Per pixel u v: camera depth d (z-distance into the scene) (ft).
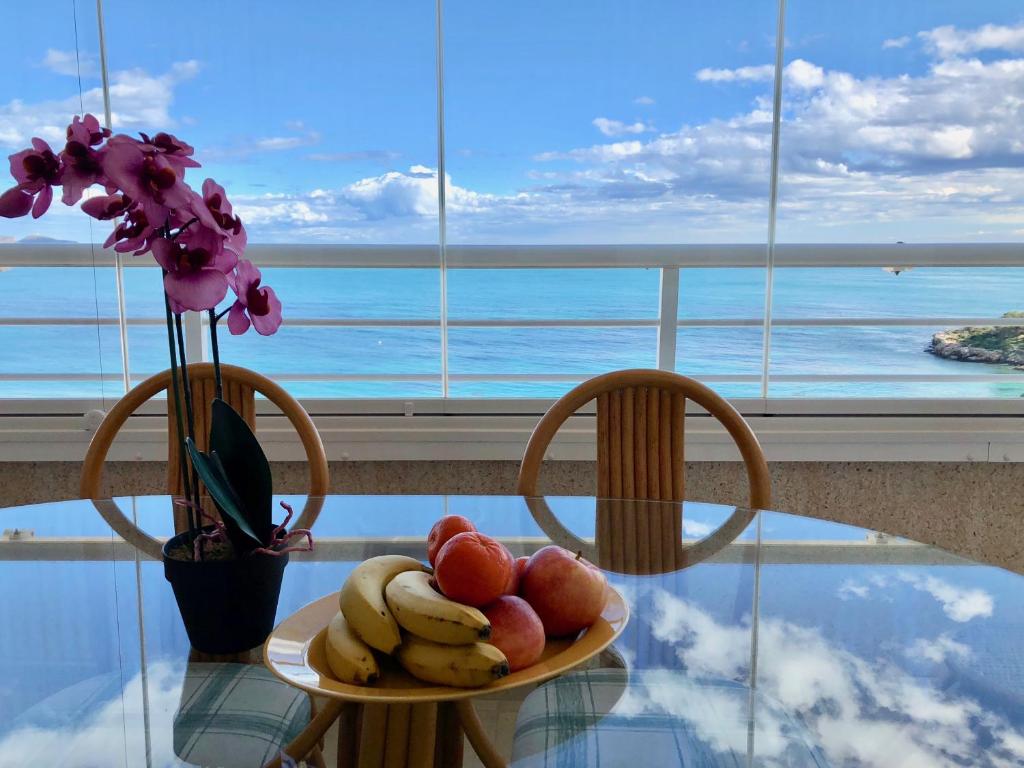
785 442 5.82
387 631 1.89
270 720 1.95
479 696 2.02
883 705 2.05
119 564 3.06
